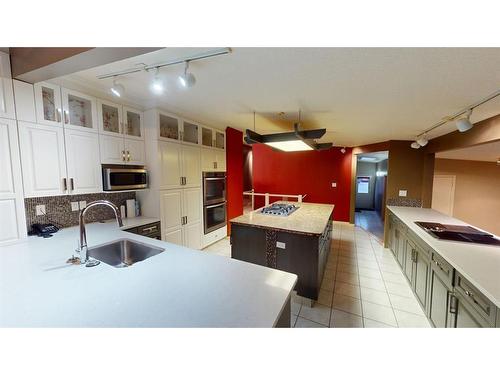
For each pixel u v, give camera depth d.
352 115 3.04
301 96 2.40
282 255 2.55
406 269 3.02
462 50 1.40
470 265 1.57
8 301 1.04
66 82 2.17
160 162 3.04
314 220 2.91
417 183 4.50
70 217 2.53
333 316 2.28
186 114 3.31
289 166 7.01
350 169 6.32
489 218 6.25
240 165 4.95
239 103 2.73
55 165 2.13
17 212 1.90
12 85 1.84
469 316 1.49
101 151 2.52
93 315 0.95
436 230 2.44
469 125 2.36
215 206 4.18
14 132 1.87
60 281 1.24
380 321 2.20
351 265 3.55
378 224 6.58
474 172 6.18
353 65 1.68
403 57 1.53
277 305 1.05
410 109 2.67
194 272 1.37
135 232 2.71
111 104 2.61
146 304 1.03
